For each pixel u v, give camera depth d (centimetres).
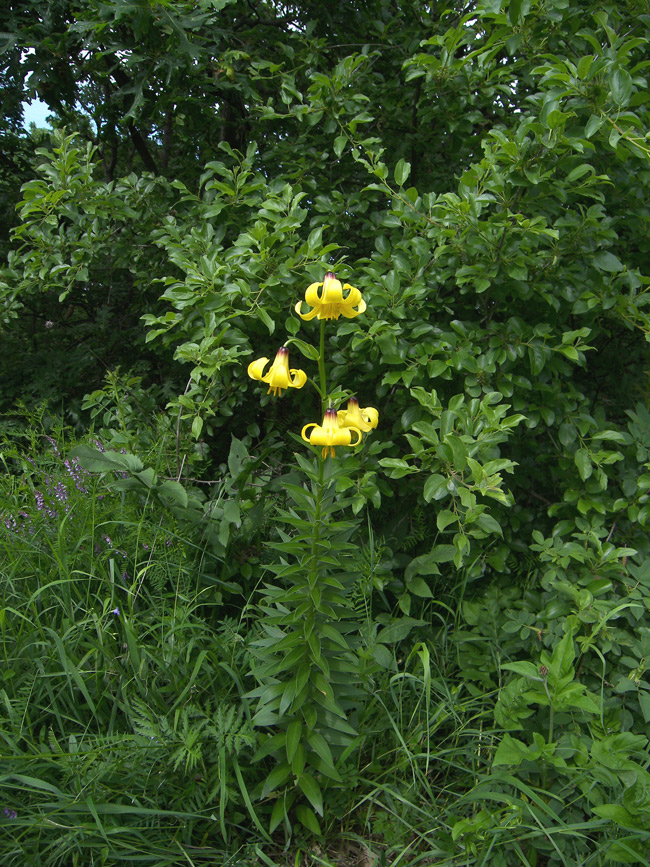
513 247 242
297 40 371
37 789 175
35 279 334
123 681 208
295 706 188
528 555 275
